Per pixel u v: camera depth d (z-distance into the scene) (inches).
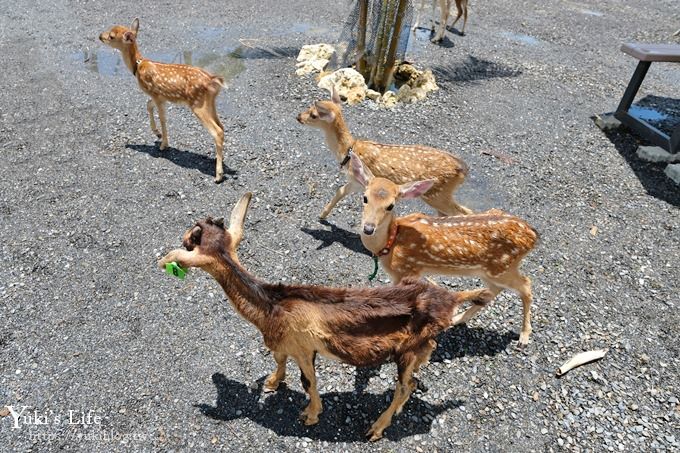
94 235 99.7
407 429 72.2
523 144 138.3
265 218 107.0
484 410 75.2
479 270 79.4
